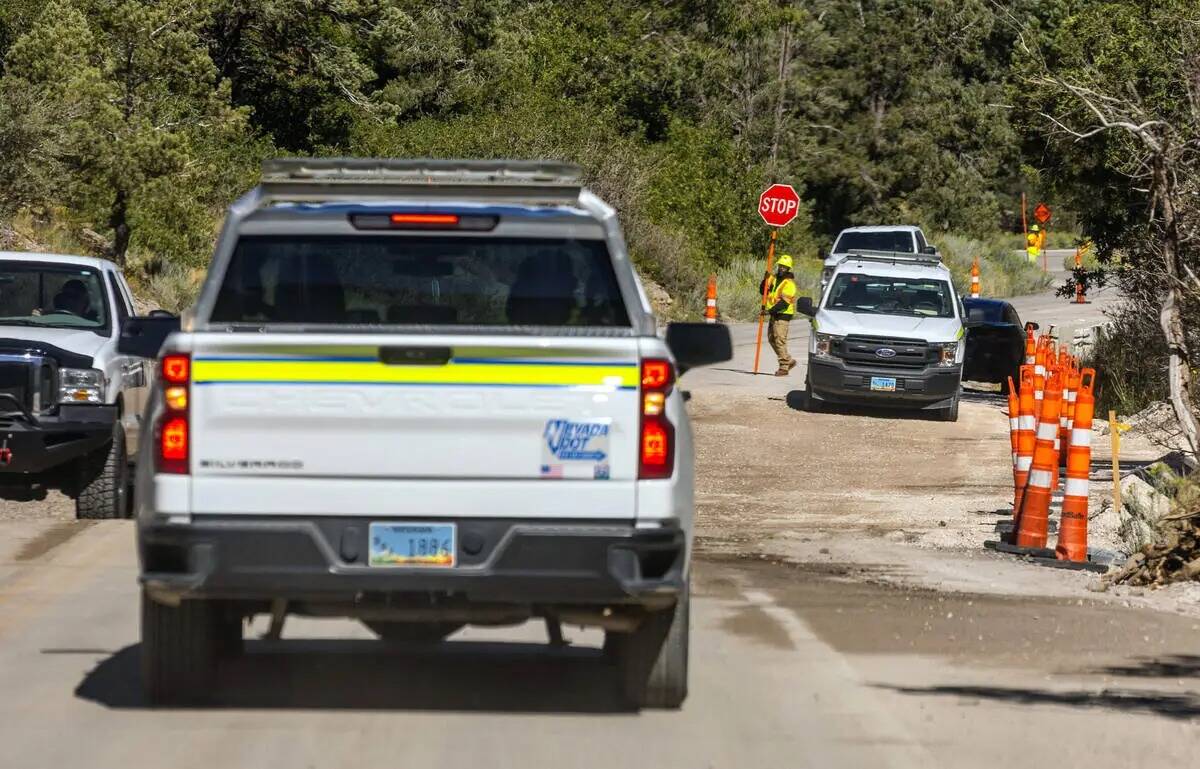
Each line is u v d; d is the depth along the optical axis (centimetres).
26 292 5650
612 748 2608
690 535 2744
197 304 2742
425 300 2811
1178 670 3281
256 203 2859
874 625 3722
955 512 6044
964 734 2734
